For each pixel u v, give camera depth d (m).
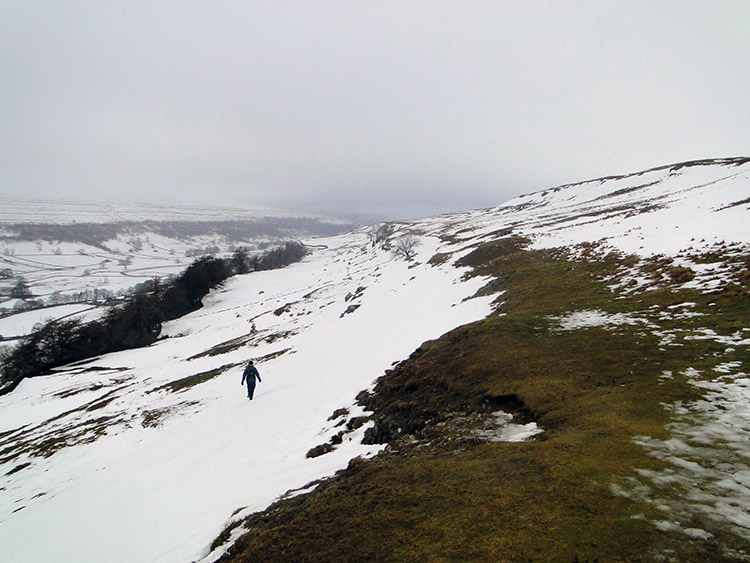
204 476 11.11
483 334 14.14
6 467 21.62
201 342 54.06
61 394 39.53
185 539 7.28
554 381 9.38
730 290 12.32
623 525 4.46
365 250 122.75
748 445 5.68
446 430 8.73
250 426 14.93
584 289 17.77
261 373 25.72
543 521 4.74
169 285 84.19
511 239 39.25
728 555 3.82
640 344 10.35
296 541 5.37
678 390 7.71
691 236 20.73
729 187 33.69
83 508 11.96
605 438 6.52
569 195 103.31
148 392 30.34
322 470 8.65
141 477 13.19
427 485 6.13
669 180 73.25
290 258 150.12
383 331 25.64
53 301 121.06
